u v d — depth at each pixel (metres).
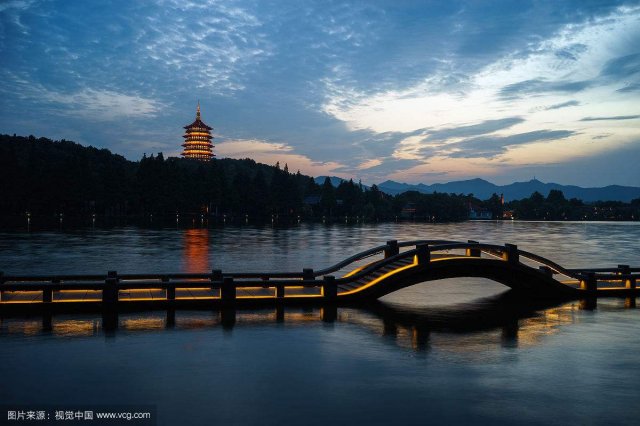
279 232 91.56
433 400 9.61
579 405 9.43
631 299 22.47
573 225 188.25
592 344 14.12
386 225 161.25
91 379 10.66
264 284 19.78
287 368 11.59
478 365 11.97
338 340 14.34
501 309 19.62
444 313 18.62
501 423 8.57
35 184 127.25
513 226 170.75
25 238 63.78
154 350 13.05
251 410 9.00
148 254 44.09
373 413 8.92
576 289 23.06
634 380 10.93
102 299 18.38
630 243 70.31
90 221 126.38
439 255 24.59
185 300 19.09
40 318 16.95
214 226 117.62
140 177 149.38
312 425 8.37
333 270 24.64
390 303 20.69
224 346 13.55
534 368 11.77
